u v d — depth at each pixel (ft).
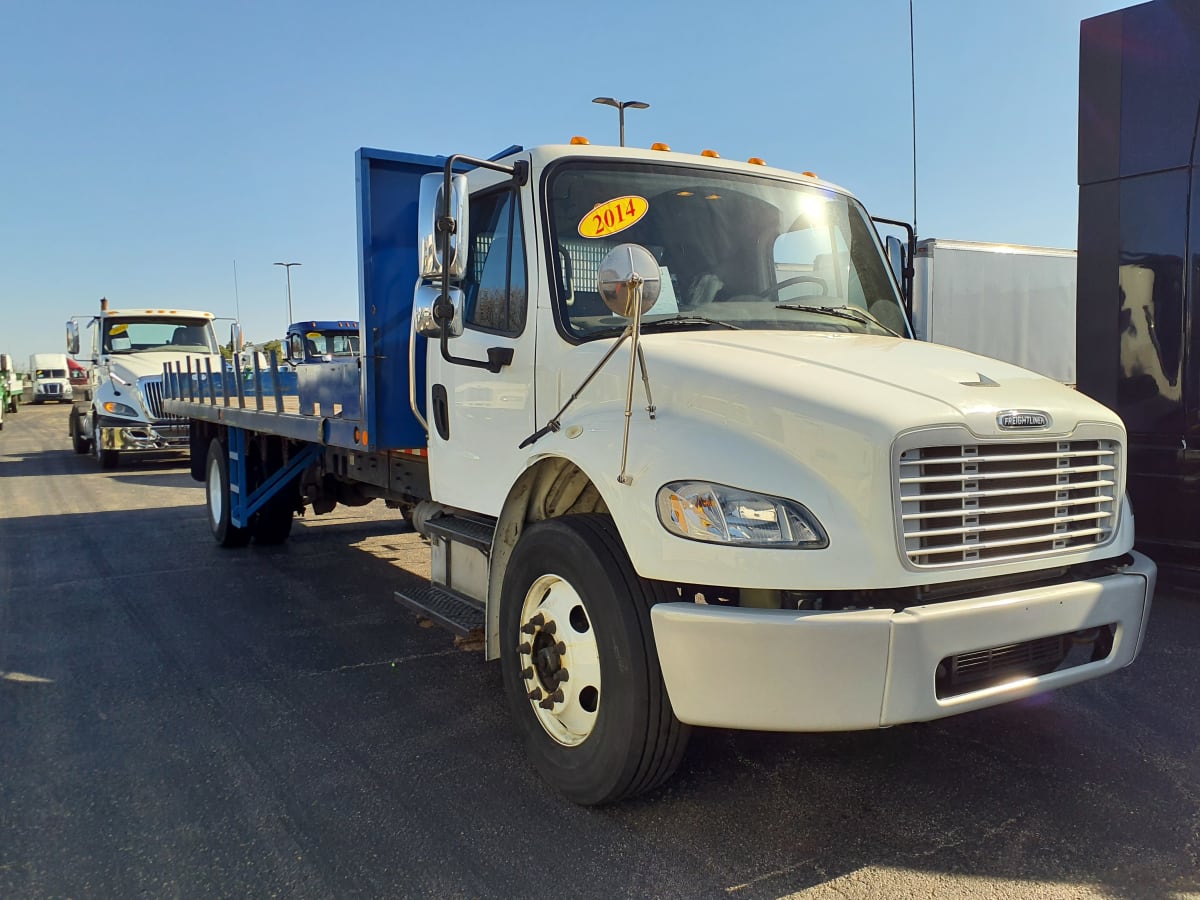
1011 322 45.96
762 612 9.37
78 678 16.67
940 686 9.62
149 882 9.94
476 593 14.74
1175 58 20.10
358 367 16.89
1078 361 22.27
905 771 12.28
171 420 39.88
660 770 10.74
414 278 16.87
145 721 14.56
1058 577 10.77
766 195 14.74
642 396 11.03
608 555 10.73
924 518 9.52
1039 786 11.82
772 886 9.65
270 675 16.79
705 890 9.61
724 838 10.62
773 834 10.69
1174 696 14.84
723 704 9.55
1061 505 10.53
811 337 12.52
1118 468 11.25
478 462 14.33
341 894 9.65
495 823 11.09
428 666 17.28
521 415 13.16
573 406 12.02
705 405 10.42
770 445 9.82
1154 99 20.47
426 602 15.11
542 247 12.85
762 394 10.03
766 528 9.41
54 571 25.84
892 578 9.32
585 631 11.39
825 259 14.94
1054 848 10.30
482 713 14.80
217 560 27.35
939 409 9.71
